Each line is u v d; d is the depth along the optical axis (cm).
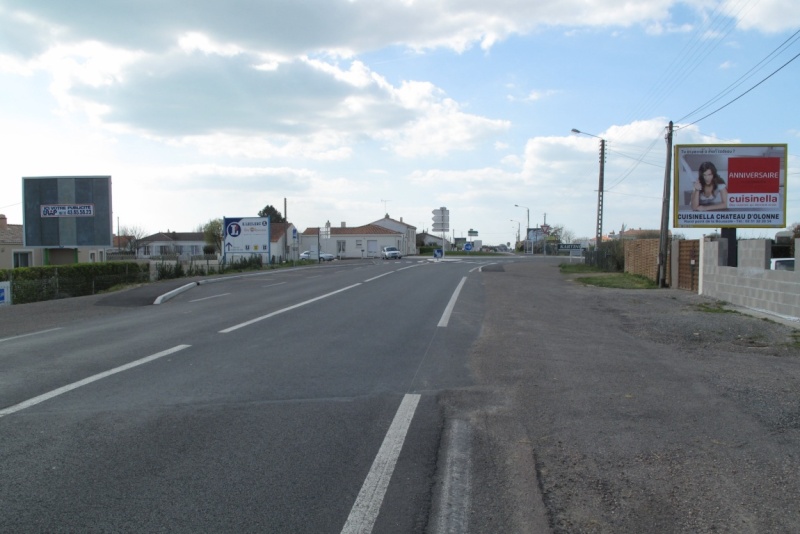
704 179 2261
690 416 647
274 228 7531
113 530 405
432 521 419
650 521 416
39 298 2275
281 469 509
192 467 512
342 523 416
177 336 1214
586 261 5288
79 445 565
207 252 8944
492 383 810
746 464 512
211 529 407
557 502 446
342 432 605
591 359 970
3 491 464
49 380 827
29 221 3566
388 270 4122
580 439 579
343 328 1324
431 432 606
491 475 497
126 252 8344
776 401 704
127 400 724
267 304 1831
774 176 2230
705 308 1709
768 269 1614
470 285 2681
